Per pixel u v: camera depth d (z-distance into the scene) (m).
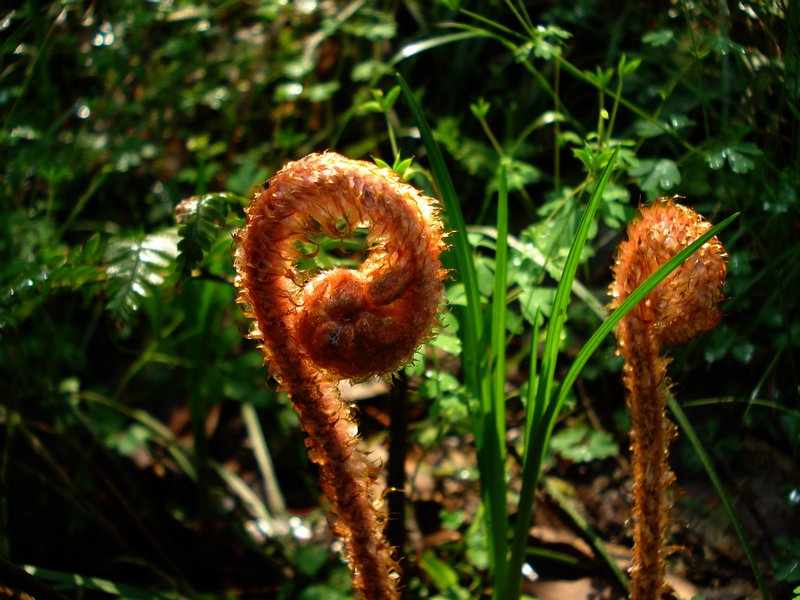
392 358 0.22
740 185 0.45
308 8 0.63
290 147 0.62
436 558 0.45
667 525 0.28
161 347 0.55
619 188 0.40
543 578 0.43
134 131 0.62
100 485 0.52
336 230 0.22
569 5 0.57
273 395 0.54
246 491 0.52
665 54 0.51
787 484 0.42
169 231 0.38
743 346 0.42
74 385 0.55
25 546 0.50
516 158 0.53
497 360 0.32
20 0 0.52
